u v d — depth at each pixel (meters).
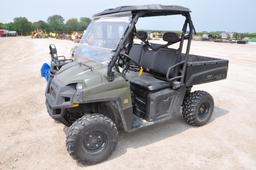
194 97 3.85
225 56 13.10
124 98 2.96
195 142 3.50
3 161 3.02
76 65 3.28
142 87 3.41
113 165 2.94
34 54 13.81
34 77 7.52
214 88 6.39
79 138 2.75
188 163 3.01
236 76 7.86
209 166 2.96
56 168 2.90
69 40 31.80
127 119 3.05
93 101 2.74
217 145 3.44
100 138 2.91
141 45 4.25
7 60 11.76
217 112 4.69
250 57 12.84
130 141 3.50
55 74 3.32
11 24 79.25
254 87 6.52
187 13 3.29
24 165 2.95
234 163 3.03
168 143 3.46
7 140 3.50
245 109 4.86
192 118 3.87
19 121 4.14
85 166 2.93
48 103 3.09
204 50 16.47
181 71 3.57
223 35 34.69
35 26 77.44
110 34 3.20
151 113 3.35
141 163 3.00
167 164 2.99
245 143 3.51
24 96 5.50
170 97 3.47
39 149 3.28
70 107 2.75
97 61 3.20
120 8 3.13
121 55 3.04
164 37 3.69
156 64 3.90
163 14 3.37
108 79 2.84
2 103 5.02
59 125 3.99
